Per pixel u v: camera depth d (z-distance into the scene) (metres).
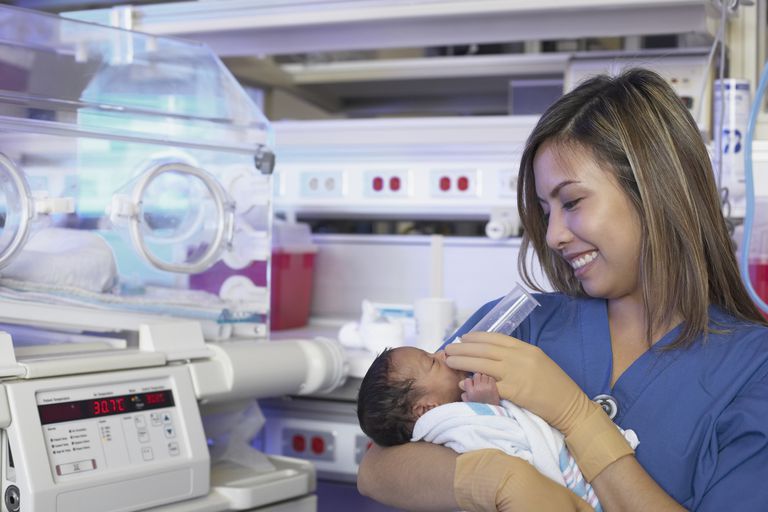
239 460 1.82
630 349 1.37
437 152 2.56
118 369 1.56
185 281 1.84
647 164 1.23
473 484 1.17
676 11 2.06
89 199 1.67
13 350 1.45
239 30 2.30
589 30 2.15
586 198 1.26
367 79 3.13
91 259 1.66
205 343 1.75
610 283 1.29
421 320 2.18
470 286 2.58
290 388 1.86
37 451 1.38
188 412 1.61
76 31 1.69
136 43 1.79
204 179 1.82
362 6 2.14
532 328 1.47
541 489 1.15
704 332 1.27
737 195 2.19
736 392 1.24
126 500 1.47
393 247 2.66
